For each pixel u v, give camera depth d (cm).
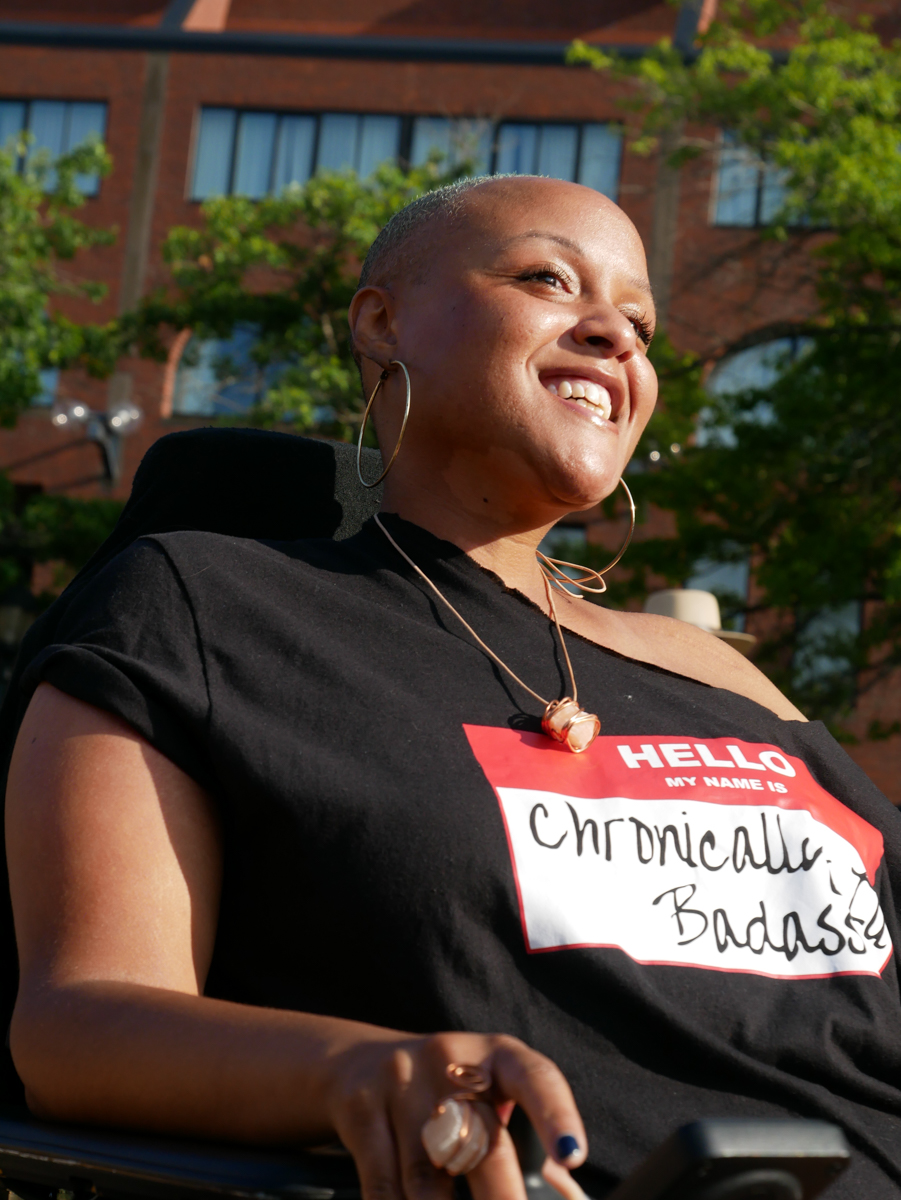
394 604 114
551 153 1823
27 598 1038
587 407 127
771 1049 99
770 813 109
